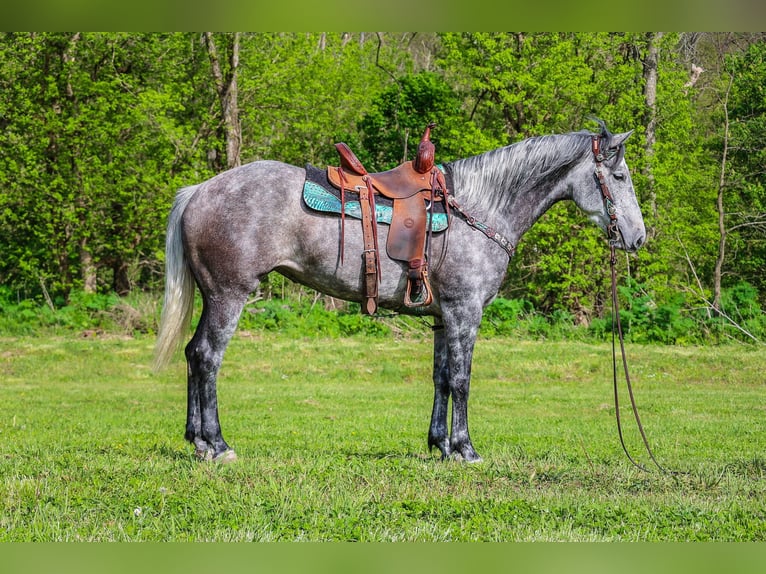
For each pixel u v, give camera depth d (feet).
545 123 83.05
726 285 93.91
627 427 36.40
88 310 72.43
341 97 99.25
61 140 79.25
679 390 51.75
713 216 89.51
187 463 22.79
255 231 22.50
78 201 80.94
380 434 32.71
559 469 23.94
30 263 80.12
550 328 70.28
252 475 21.79
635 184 79.56
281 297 79.20
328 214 22.70
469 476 22.20
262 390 49.16
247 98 87.66
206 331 22.89
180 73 85.56
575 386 52.95
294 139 94.63
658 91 84.43
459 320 23.58
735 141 90.38
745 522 19.04
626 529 18.30
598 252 77.41
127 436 30.89
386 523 18.12
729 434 34.17
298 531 17.42
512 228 24.29
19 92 79.77
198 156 82.69
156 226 82.48
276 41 88.38
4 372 53.98
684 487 22.09
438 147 91.45
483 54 82.79
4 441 29.04
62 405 42.34
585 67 79.87
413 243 22.70
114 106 79.15
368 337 66.49
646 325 69.05
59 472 22.06
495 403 45.09
